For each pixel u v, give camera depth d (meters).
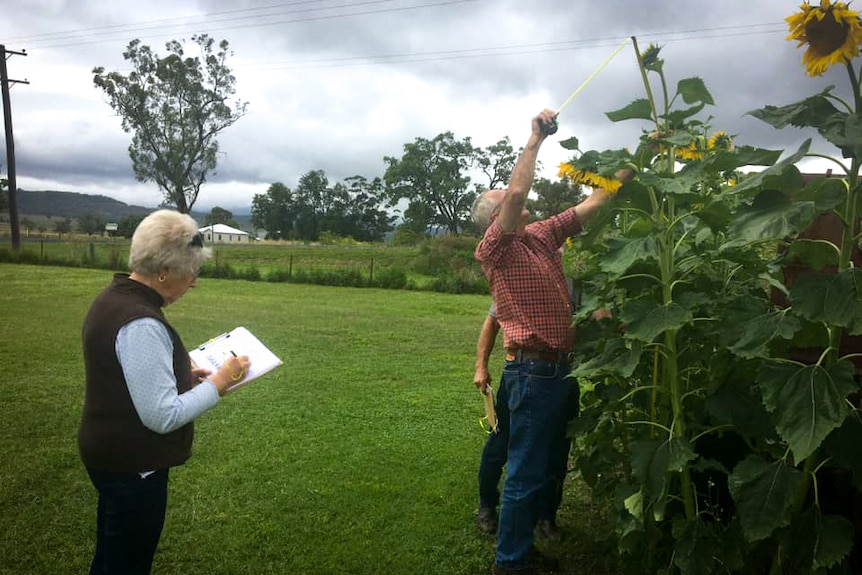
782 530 2.08
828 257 1.99
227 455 4.50
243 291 17.61
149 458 2.06
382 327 10.87
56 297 13.73
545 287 2.76
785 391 1.87
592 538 3.35
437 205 75.62
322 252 37.03
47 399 5.75
